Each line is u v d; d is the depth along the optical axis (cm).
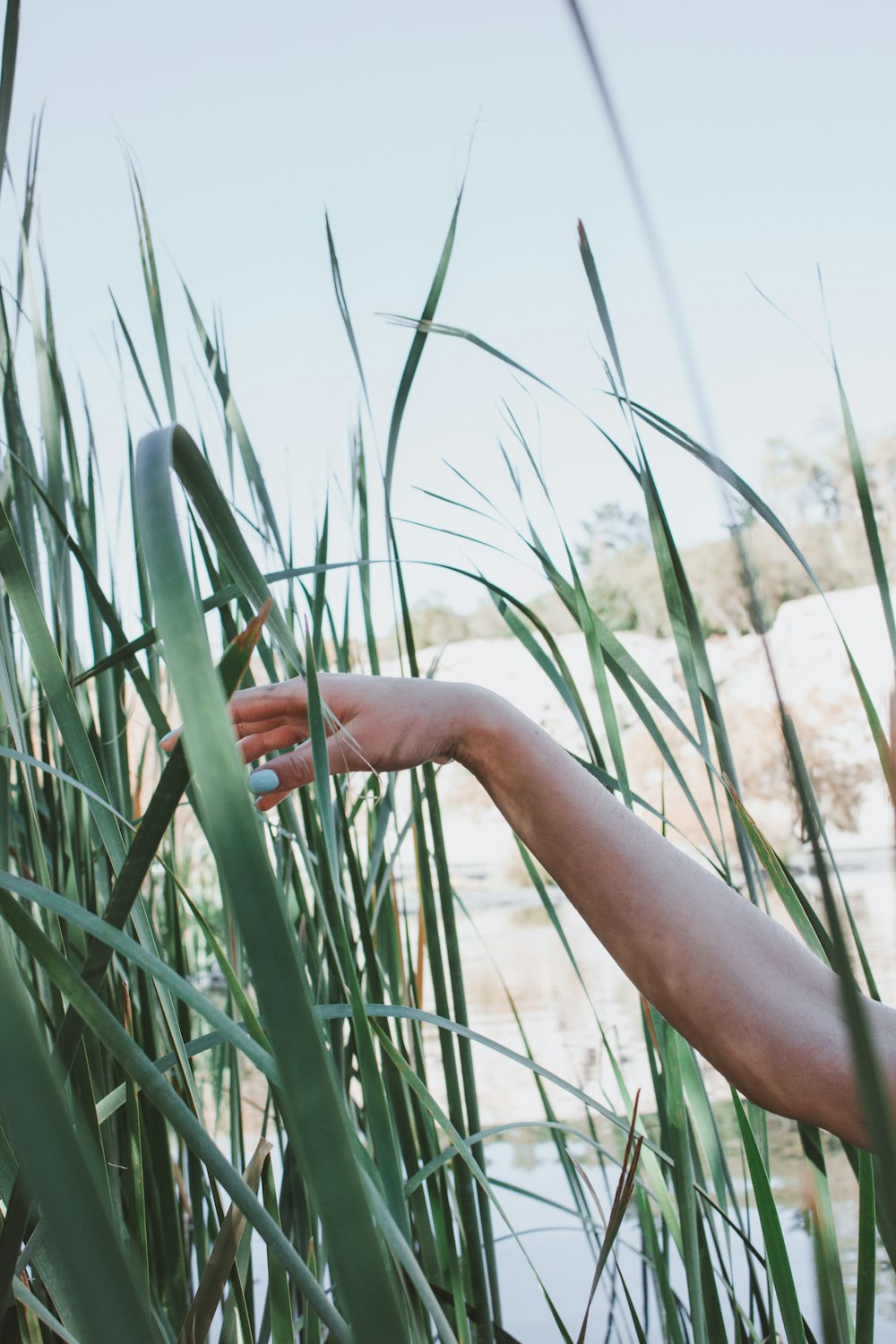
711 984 51
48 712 70
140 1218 46
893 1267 29
